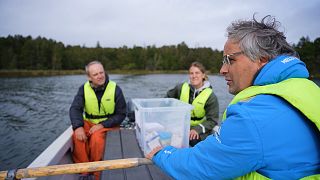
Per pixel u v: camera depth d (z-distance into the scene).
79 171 1.54
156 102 2.71
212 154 1.04
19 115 10.52
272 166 0.96
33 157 5.92
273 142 0.94
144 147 2.05
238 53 1.13
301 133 0.96
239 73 1.15
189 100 3.36
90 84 3.31
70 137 3.01
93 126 3.07
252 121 0.95
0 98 15.18
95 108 3.30
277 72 1.04
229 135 1.00
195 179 1.10
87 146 3.08
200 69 3.21
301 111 0.95
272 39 1.10
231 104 1.15
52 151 2.48
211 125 2.97
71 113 3.15
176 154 1.21
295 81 1.03
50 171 1.52
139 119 2.28
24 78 37.72
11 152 6.21
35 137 7.52
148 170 1.88
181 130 2.07
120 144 2.45
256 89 1.07
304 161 0.97
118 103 3.30
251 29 1.11
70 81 31.50
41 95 16.83
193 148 1.15
